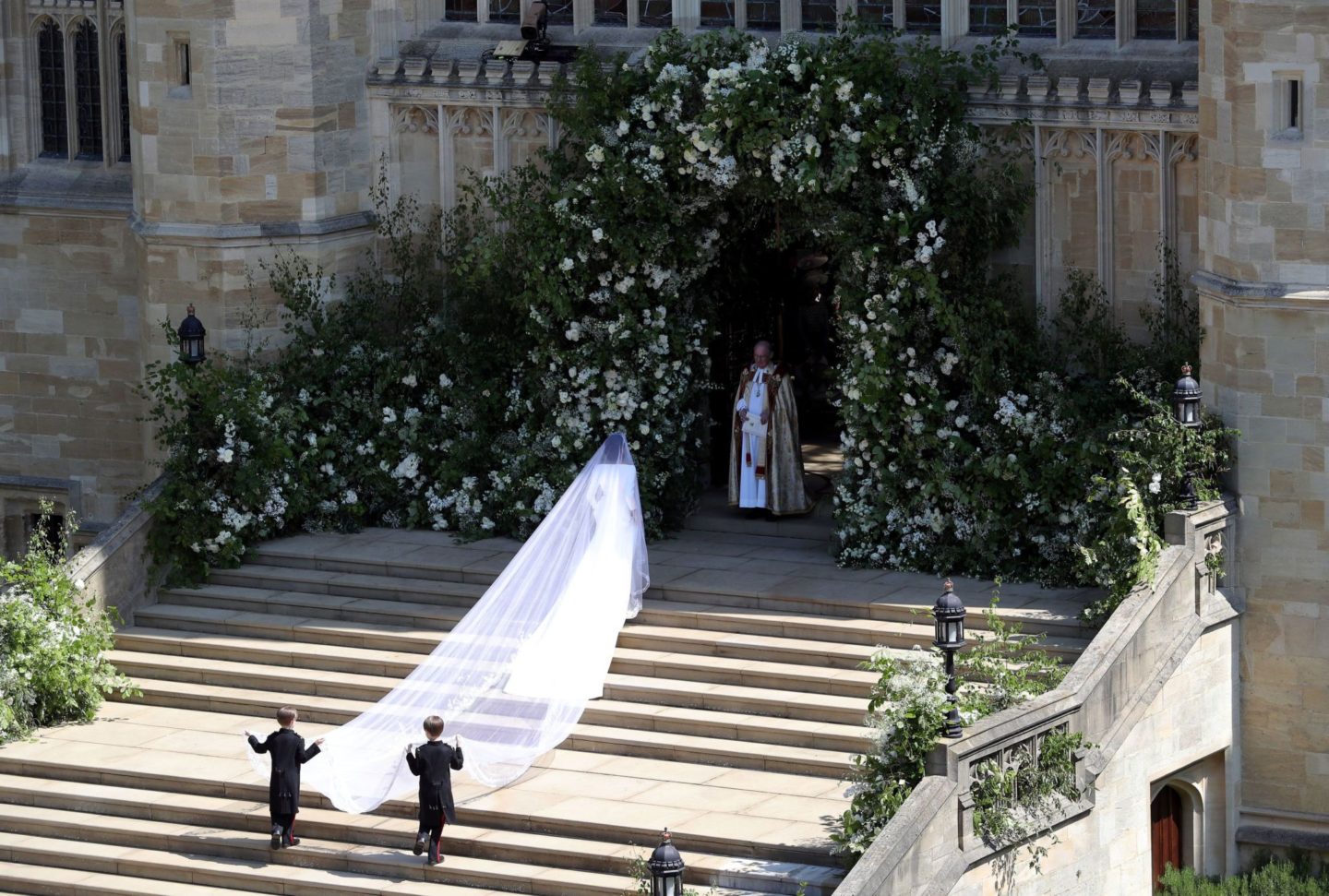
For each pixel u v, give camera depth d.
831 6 34.19
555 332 34.72
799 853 26.88
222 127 35.44
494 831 28.14
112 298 39.34
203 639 32.97
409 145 36.72
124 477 39.88
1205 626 30.42
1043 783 27.50
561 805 28.31
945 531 32.69
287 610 33.38
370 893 27.53
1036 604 30.98
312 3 35.62
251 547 34.66
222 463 34.66
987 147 32.69
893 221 32.31
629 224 33.97
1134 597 29.56
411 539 35.00
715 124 32.94
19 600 31.89
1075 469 31.25
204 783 29.72
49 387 40.06
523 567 31.34
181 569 34.22
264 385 35.09
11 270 39.91
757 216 34.62
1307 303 30.02
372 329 36.16
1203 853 31.62
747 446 34.56
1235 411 30.81
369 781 28.70
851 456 33.31
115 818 29.66
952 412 32.66
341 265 36.41
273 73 35.47
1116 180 32.28
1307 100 29.72
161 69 35.56
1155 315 32.31
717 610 31.73
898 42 33.69
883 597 31.47
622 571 31.17
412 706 29.89
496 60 35.72
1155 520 30.36
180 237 35.72
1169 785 31.20
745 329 36.97
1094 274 32.62
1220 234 30.75
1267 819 31.58
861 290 32.81
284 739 28.48
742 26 34.75
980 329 32.28
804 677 30.14
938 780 26.33
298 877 28.03
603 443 33.75
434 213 36.75
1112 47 32.50
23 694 31.47
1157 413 30.64
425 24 36.94
